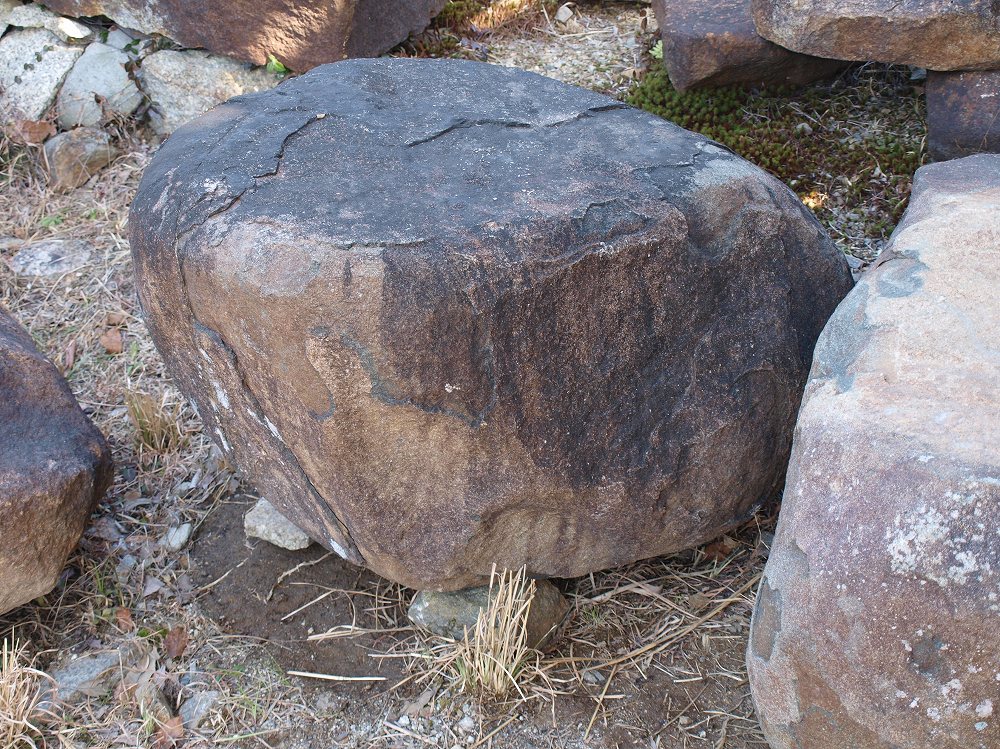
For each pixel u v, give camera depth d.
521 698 2.32
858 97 3.92
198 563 2.77
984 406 1.64
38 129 4.59
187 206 2.11
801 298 2.36
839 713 1.67
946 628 1.51
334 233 1.92
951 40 3.12
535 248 1.98
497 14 4.79
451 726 2.29
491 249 1.95
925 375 1.73
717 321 2.24
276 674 2.44
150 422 3.16
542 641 2.41
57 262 4.09
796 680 1.72
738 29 3.67
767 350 2.30
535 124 2.42
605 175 2.19
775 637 1.74
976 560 1.48
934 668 1.54
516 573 2.34
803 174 3.68
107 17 4.70
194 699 2.41
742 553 2.66
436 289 1.90
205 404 2.42
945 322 1.83
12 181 4.56
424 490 2.12
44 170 4.57
